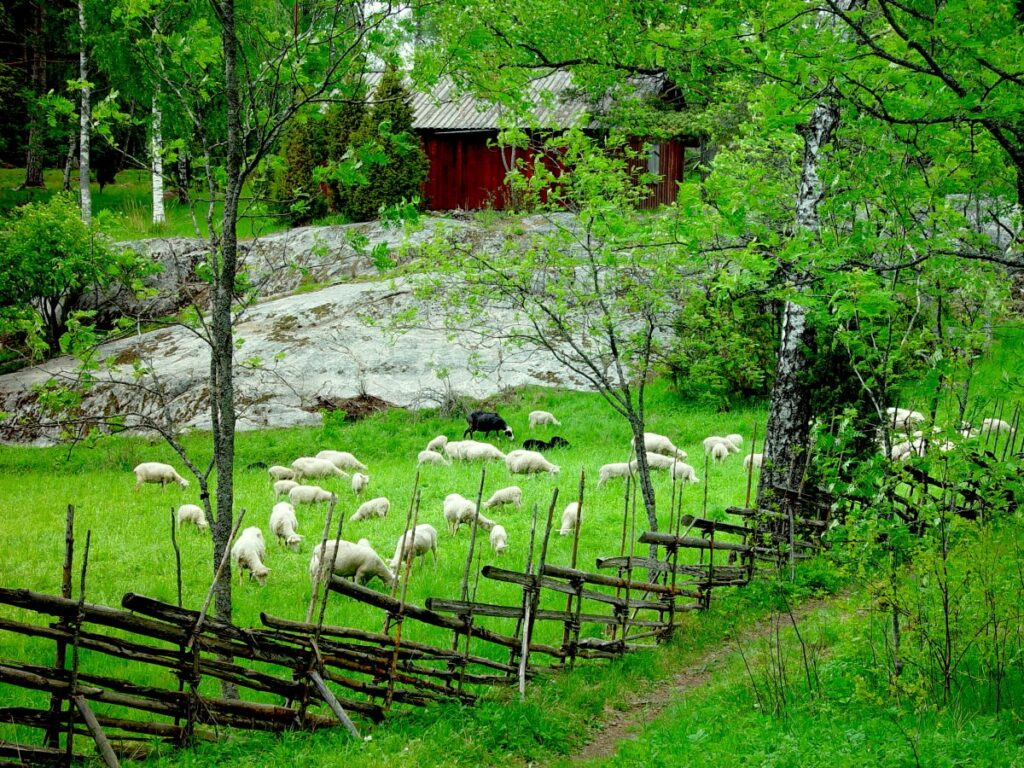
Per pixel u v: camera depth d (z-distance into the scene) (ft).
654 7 44.96
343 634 28.89
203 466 80.53
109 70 82.12
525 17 46.88
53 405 30.63
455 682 32.81
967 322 30.81
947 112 23.68
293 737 27.30
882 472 28.35
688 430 85.20
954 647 26.91
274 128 30.60
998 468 26.27
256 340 103.45
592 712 31.04
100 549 53.11
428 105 136.26
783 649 33.91
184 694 26.63
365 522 59.26
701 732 25.80
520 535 55.93
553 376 99.14
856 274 24.16
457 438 88.12
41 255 92.48
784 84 24.67
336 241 121.60
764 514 43.68
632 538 37.99
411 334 104.01
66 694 24.67
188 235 126.11
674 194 121.29
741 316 48.42
